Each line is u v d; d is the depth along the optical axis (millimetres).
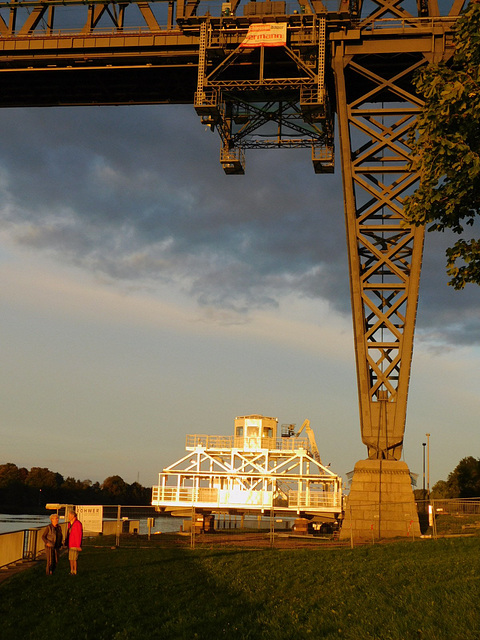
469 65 22891
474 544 31906
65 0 54188
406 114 49438
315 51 50750
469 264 21953
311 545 40250
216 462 63625
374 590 21188
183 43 52719
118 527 40062
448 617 16984
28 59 54656
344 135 49406
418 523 43188
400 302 47125
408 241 47375
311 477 61938
